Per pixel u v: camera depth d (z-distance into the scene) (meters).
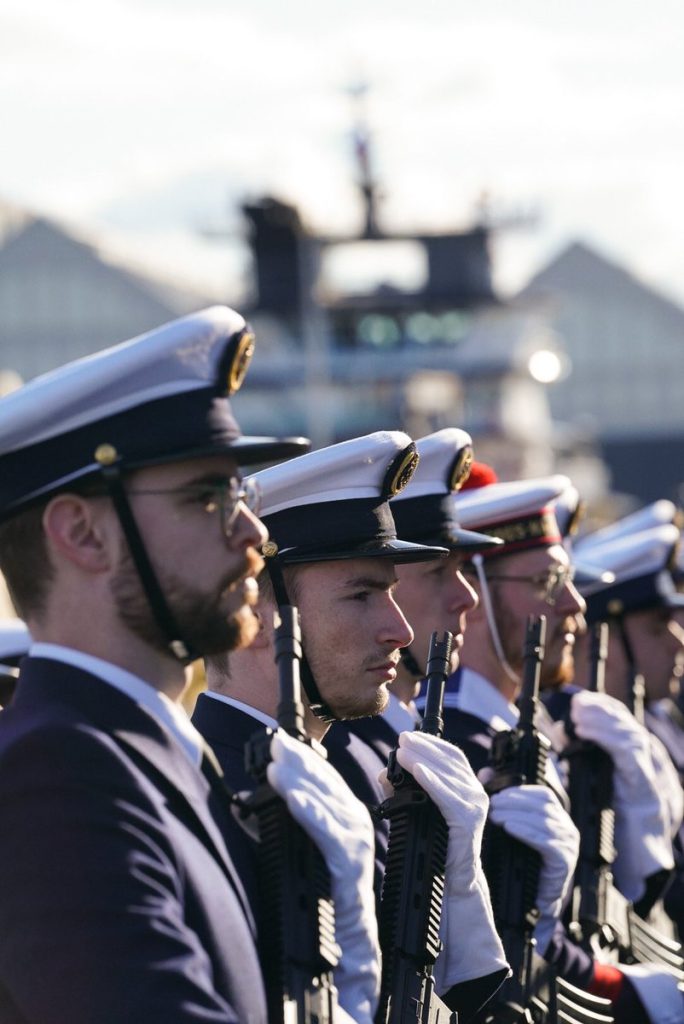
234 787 4.48
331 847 3.69
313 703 4.62
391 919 4.34
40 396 3.34
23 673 3.44
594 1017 5.37
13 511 3.39
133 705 3.39
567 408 104.56
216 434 3.40
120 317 93.81
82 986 3.09
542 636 5.55
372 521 4.67
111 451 3.34
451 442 5.66
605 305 104.31
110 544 3.37
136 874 3.17
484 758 5.95
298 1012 3.57
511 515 6.27
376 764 5.19
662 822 6.88
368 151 79.50
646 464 104.38
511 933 5.18
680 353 103.50
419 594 5.58
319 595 4.61
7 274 93.81
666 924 7.43
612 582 8.10
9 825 3.21
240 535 3.45
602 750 6.64
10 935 3.16
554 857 5.23
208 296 94.69
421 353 79.62
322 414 74.81
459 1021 4.57
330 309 79.56
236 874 3.51
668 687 8.30
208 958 3.26
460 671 6.20
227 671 4.69
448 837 4.38
